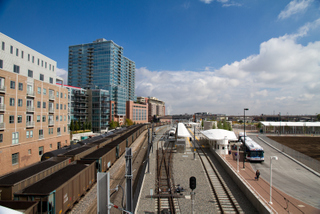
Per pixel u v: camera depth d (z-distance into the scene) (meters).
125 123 118.69
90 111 93.75
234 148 41.44
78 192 16.50
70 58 129.38
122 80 143.50
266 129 67.12
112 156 28.39
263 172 25.81
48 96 40.34
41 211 12.20
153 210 15.81
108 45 124.00
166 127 117.25
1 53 32.88
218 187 20.41
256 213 15.22
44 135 38.84
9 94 30.02
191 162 30.58
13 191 13.80
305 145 45.06
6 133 29.23
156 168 27.42
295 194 18.66
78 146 32.66
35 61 40.84
